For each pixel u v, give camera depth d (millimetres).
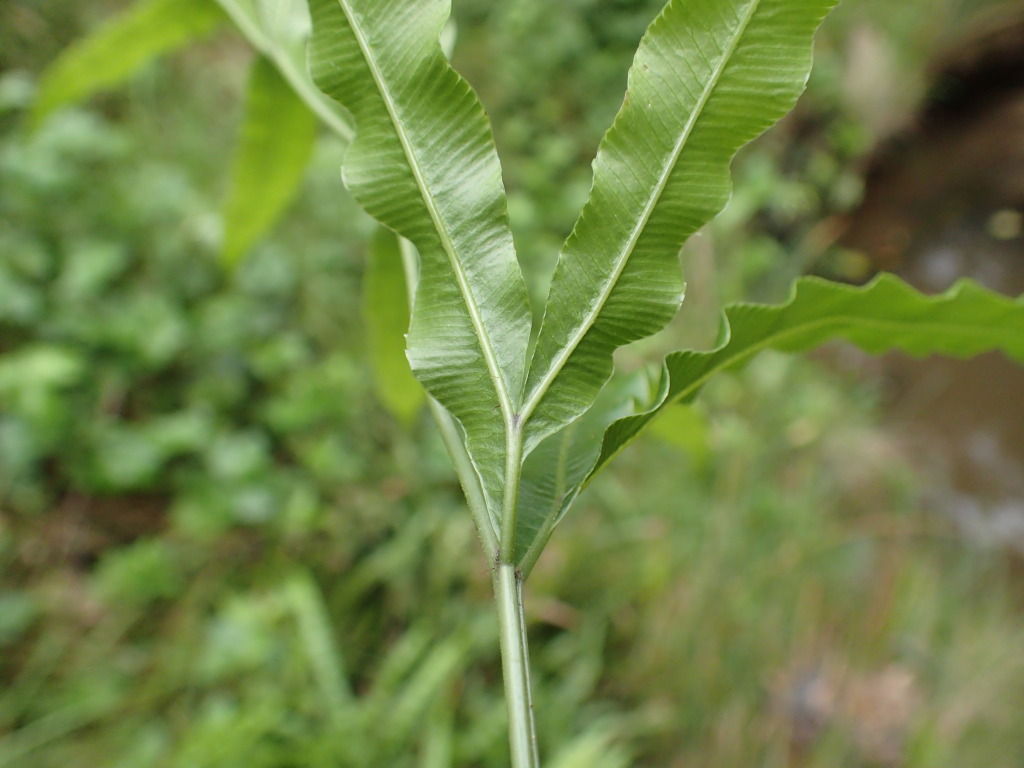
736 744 513
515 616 133
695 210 139
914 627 621
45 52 681
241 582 528
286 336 615
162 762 438
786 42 136
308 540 542
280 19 212
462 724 482
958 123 1200
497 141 846
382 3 143
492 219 142
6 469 506
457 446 148
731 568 581
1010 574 781
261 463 552
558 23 905
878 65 1084
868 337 180
